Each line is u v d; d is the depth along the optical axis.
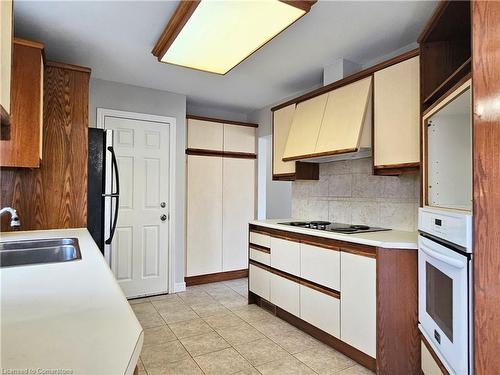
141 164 3.70
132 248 3.64
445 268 1.44
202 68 2.74
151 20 2.22
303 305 2.67
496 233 1.08
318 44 2.60
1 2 0.94
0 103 0.93
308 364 2.20
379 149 2.38
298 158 3.00
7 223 2.33
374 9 2.09
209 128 4.31
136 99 3.66
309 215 3.54
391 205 2.67
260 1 1.79
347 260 2.27
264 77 3.36
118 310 0.82
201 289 3.98
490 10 1.10
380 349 2.01
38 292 0.96
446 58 2.00
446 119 1.69
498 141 1.06
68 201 2.51
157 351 2.37
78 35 2.45
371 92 2.48
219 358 2.28
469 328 1.24
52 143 2.47
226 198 4.43
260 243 3.29
